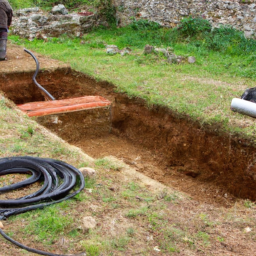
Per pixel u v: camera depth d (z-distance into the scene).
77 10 13.47
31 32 11.88
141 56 9.48
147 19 12.61
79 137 6.70
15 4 13.52
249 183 4.91
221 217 3.44
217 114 5.65
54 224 3.04
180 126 5.99
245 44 10.30
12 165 3.96
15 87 7.87
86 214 3.26
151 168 5.88
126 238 2.98
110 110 6.89
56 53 9.95
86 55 9.91
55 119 6.31
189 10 11.71
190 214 3.42
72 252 2.79
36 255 2.73
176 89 6.98
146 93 6.75
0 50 8.68
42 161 4.03
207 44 10.69
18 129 4.94
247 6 10.61
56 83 8.38
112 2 13.06
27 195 3.46
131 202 3.53
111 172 4.13
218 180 5.33
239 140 5.09
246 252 2.95
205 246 2.99
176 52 10.16
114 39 11.95
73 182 3.64
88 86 7.94
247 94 5.97
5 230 2.98
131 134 6.88
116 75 7.89
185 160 5.87
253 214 3.56
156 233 3.09
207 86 7.19
